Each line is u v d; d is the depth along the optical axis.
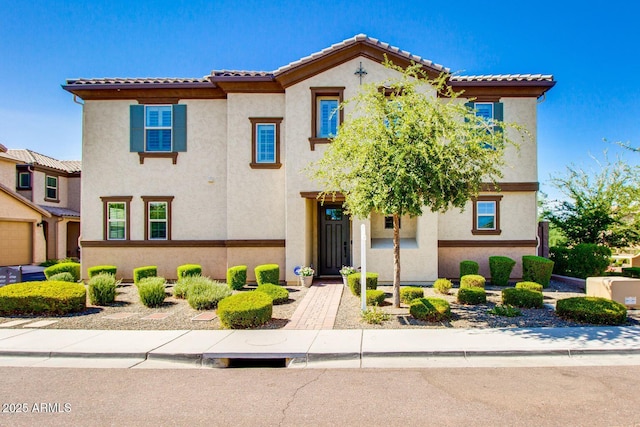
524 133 13.59
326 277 14.20
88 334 7.56
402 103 8.47
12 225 19.92
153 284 10.07
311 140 13.04
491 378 5.52
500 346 6.57
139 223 14.24
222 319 7.92
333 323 8.20
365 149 8.15
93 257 14.22
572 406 4.64
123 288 12.86
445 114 8.47
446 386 5.26
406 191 8.00
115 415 4.54
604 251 13.49
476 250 13.66
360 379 5.55
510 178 13.58
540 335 7.18
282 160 13.66
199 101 14.29
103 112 14.31
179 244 14.10
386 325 8.00
